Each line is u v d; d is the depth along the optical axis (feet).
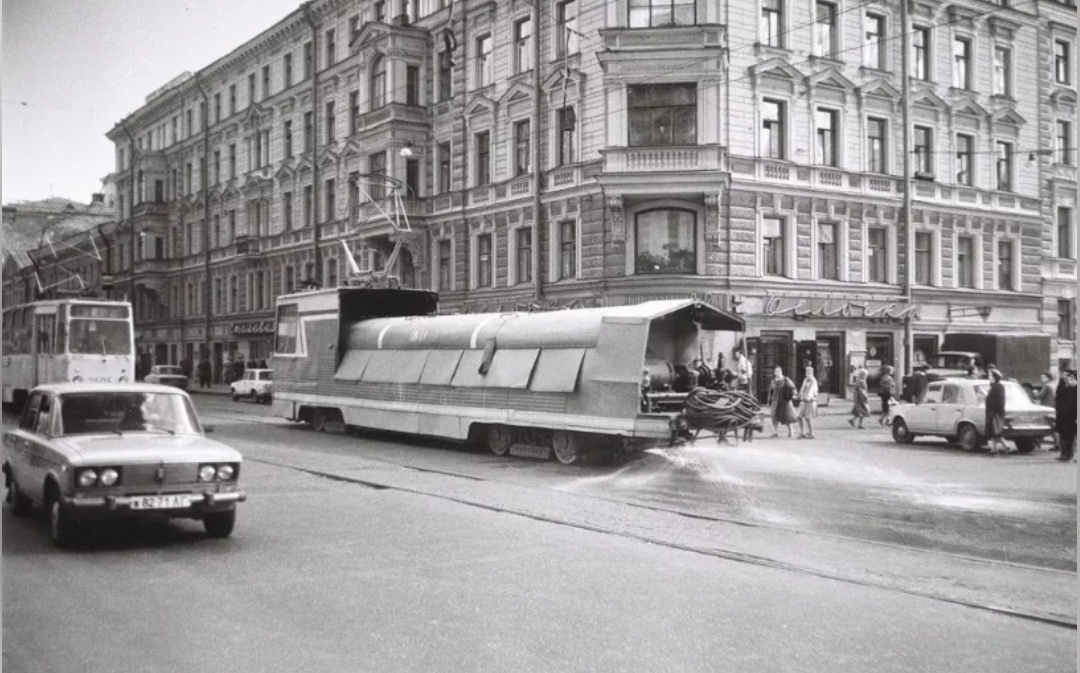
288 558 29.60
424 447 67.72
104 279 191.93
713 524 36.19
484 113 119.65
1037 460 61.16
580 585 26.20
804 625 22.44
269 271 171.12
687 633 21.71
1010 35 129.49
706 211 99.14
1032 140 132.05
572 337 56.49
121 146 229.45
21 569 27.86
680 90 99.04
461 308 121.49
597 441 55.26
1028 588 26.37
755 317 102.01
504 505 40.37
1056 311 135.23
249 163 177.47
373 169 133.90
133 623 22.31
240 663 19.45
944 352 113.70
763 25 105.29
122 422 33.71
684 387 59.11
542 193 108.78
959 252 124.98
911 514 39.09
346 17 149.28
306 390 81.46
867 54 115.34
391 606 23.90
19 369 94.89
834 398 109.29
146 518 30.19
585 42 104.47
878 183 114.32
